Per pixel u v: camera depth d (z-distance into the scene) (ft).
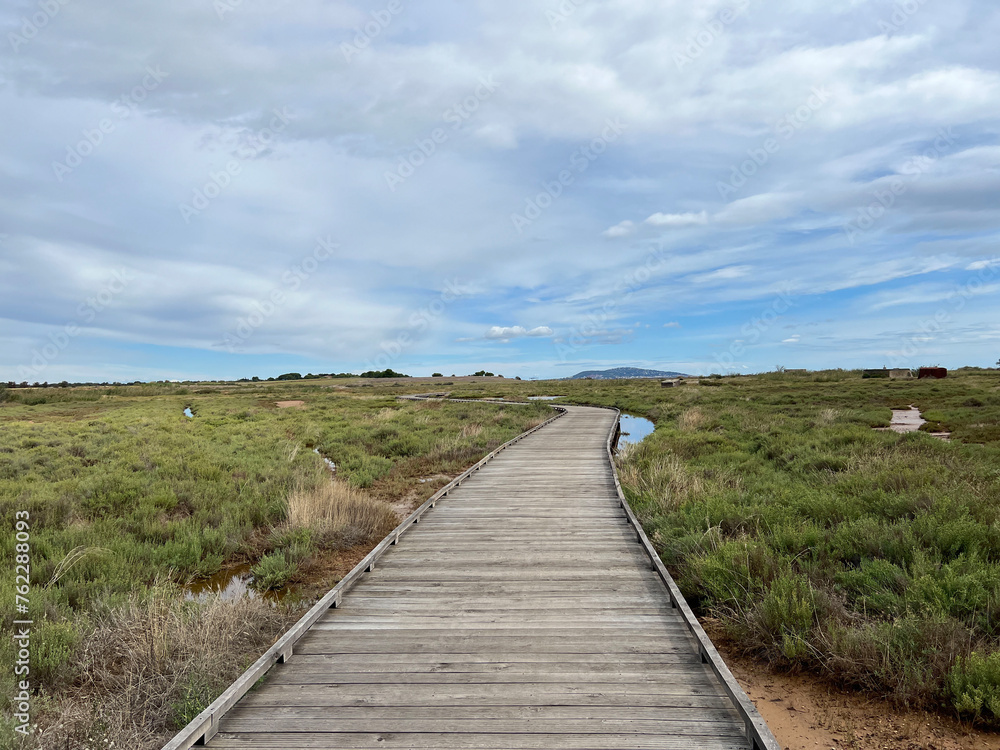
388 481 42.52
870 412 69.00
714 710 10.81
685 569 19.94
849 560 19.54
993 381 114.93
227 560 25.77
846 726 11.68
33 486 32.83
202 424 78.18
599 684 11.82
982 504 21.91
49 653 14.48
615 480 35.14
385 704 11.16
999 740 10.93
